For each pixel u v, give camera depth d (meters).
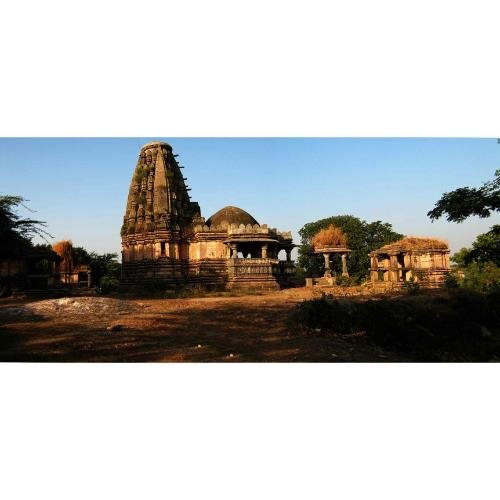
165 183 35.47
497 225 16.28
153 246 34.09
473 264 26.25
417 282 28.14
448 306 15.86
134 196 36.06
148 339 11.09
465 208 15.52
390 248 32.12
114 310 16.20
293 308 16.77
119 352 9.71
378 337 12.74
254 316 14.74
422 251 30.88
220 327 12.82
